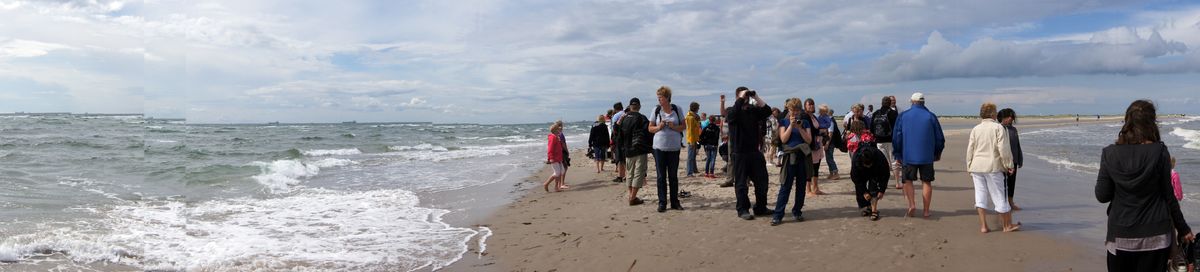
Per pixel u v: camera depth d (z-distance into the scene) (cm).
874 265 515
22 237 629
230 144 2812
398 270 555
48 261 557
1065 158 1661
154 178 1291
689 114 1169
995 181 604
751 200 841
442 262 583
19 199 912
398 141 3359
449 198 1038
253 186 1191
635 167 842
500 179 1335
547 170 1514
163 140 2959
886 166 671
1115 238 347
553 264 565
